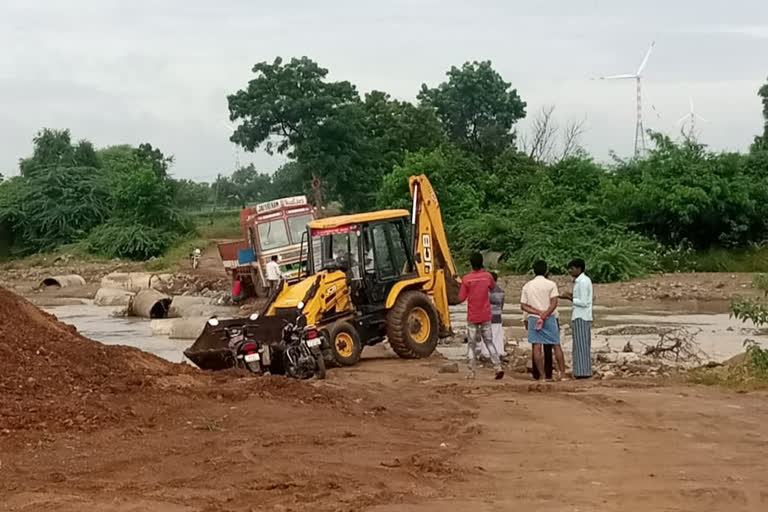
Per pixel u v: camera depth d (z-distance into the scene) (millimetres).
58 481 8852
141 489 8648
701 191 43719
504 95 90500
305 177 69125
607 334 24453
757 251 44312
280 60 68000
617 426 11719
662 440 10883
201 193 76250
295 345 15859
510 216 47031
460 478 9250
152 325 29938
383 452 10242
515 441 10969
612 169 49094
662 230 45750
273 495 8523
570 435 11250
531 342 16656
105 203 73375
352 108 67438
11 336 12688
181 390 12641
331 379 16656
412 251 20750
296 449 10203
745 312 17078
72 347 13188
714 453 10219
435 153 51781
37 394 11492
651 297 34531
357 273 19734
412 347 19938
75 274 55438
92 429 10680
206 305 35531
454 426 11805
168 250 65312
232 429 11008
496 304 18906
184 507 8109
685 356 19922
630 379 16344
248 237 36250
